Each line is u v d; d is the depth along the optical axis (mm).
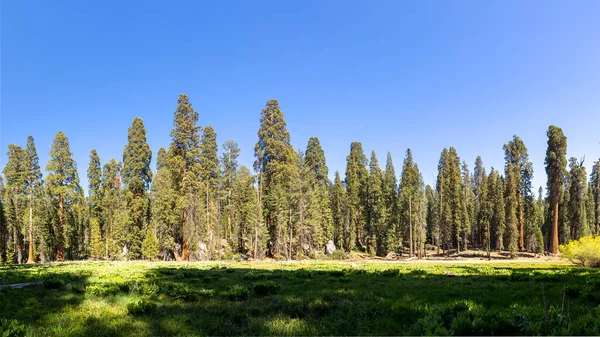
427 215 87250
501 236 63938
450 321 7492
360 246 76562
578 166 60969
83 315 9625
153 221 55781
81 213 61250
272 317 9312
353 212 71750
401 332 7684
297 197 57688
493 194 69375
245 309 10203
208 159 62094
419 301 10703
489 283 15594
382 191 74188
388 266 31641
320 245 65750
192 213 50531
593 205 69500
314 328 8117
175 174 52406
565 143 54656
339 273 21641
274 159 63469
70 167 51844
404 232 70688
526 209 65125
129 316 9477
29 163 51781
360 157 81938
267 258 58750
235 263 39000
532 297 11055
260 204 59312
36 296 12375
